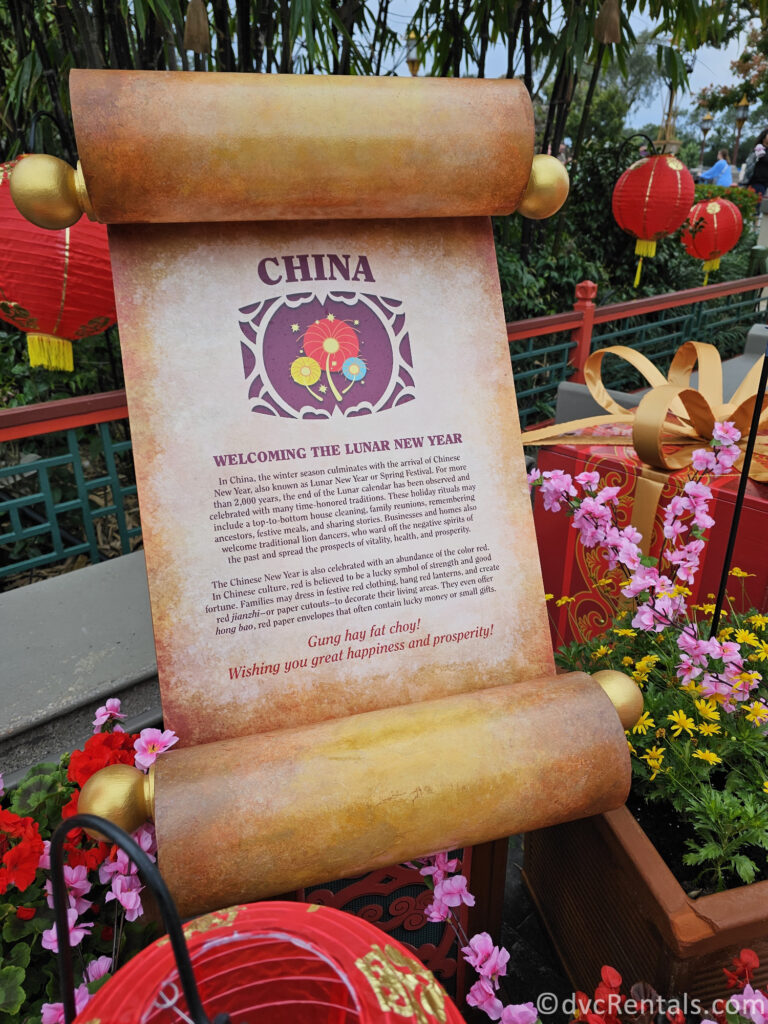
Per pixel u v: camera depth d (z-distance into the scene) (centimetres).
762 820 115
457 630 118
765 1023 91
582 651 163
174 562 107
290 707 110
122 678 195
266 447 111
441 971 138
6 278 218
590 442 196
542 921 165
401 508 116
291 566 111
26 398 355
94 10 307
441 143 103
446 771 97
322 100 98
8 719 179
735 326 627
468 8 421
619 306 418
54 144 376
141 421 107
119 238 108
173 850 88
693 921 108
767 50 954
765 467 171
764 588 162
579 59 404
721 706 138
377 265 118
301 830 92
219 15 308
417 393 119
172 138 93
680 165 424
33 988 119
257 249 112
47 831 133
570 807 104
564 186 115
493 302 123
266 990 69
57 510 254
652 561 140
